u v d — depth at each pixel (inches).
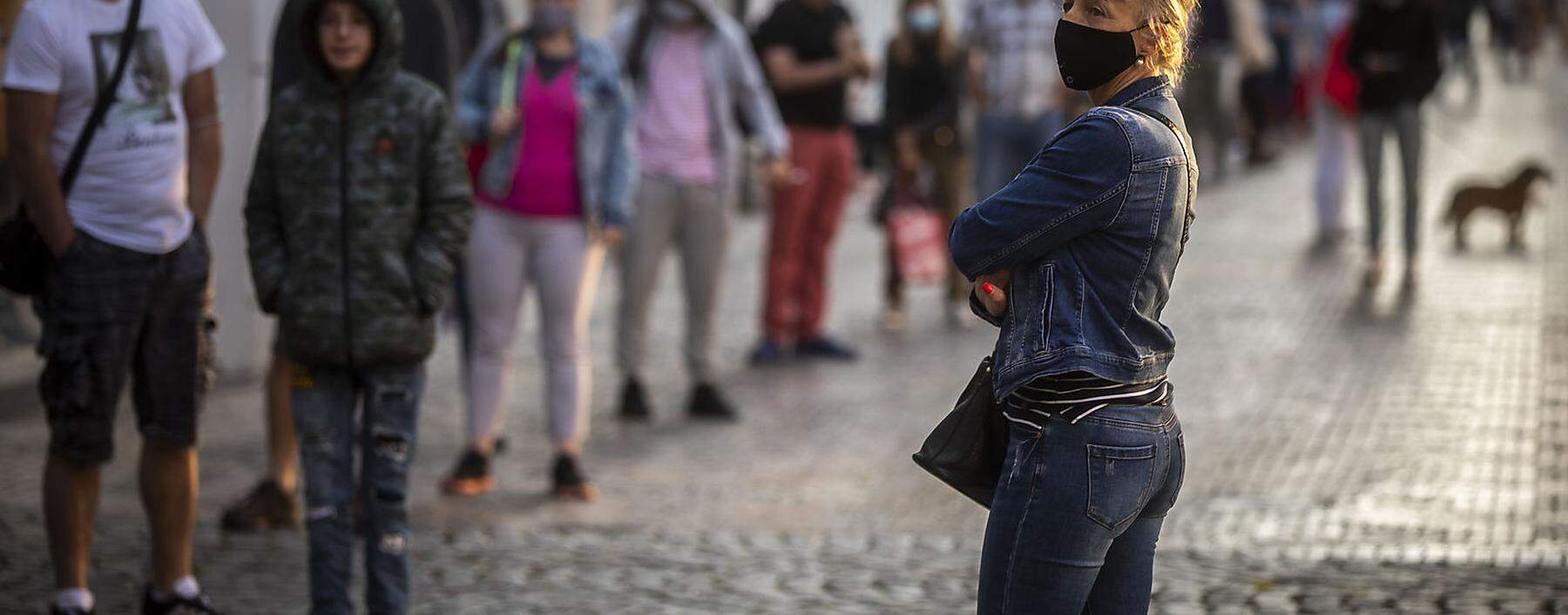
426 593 286.0
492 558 309.3
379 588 253.3
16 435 400.2
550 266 355.9
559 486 358.3
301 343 247.9
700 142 432.8
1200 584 283.6
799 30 504.7
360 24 247.8
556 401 358.6
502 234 355.9
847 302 623.5
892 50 560.7
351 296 247.3
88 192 246.7
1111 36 168.6
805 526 336.5
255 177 252.8
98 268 246.7
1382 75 595.5
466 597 284.4
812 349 523.5
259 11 478.3
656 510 349.1
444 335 551.5
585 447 407.8
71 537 252.5
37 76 241.1
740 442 413.7
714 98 434.6
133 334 251.3
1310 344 513.3
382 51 249.8
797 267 520.4
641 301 435.5
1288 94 1121.4
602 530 331.3
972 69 579.2
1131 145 164.1
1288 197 871.1
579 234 358.0
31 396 439.2
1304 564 295.9
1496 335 523.8
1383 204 607.5
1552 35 1881.2
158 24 249.6
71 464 251.1
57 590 253.9
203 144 258.5
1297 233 741.9
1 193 309.7
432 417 438.6
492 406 361.4
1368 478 364.2
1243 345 512.7
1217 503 345.1
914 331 569.3
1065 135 166.9
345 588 252.4
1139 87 170.1
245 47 478.0
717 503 355.6
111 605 275.1
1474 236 726.5
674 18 430.6
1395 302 579.8
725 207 438.6
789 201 507.2
